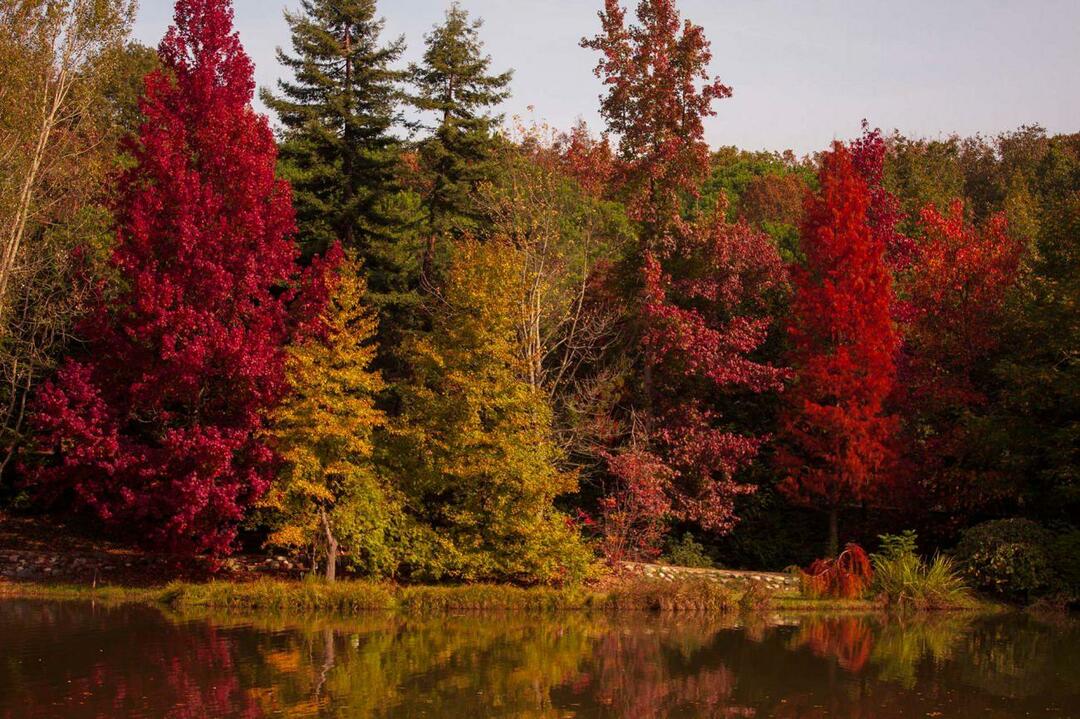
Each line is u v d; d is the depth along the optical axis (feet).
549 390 87.66
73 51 79.10
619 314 90.58
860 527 85.71
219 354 67.56
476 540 71.41
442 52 97.76
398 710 34.91
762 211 175.83
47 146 81.10
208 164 70.74
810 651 48.44
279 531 69.67
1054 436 70.08
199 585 64.69
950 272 85.76
